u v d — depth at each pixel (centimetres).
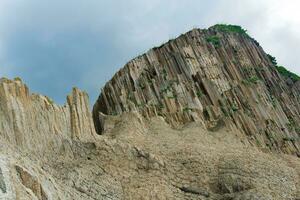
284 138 9912
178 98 9350
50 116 5716
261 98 10706
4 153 3969
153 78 9831
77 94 6500
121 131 7369
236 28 13175
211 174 6203
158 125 8062
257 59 12400
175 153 6619
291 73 13512
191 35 11375
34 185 3706
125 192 5438
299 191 6203
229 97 10262
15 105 5047
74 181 5075
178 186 5900
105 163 5772
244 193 5722
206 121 9119
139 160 6025
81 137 6144
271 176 6338
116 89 9631
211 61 10956
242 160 6594
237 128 9262
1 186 3278
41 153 5188
